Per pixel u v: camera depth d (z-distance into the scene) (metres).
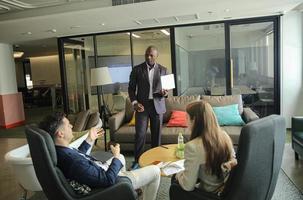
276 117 1.66
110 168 1.86
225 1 3.74
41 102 11.59
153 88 3.45
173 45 5.55
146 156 2.82
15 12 4.59
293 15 4.86
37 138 1.60
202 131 1.67
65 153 1.75
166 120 4.31
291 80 5.02
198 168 1.68
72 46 6.51
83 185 1.76
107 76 4.68
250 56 5.21
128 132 4.00
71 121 3.92
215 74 5.43
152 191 2.29
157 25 5.42
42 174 1.68
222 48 5.34
